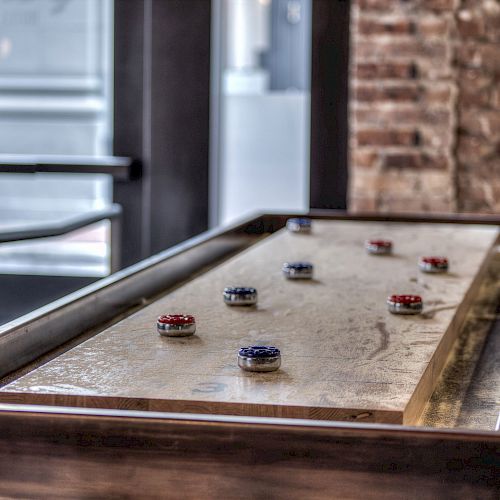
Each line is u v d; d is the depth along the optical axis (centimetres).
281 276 188
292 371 117
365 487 91
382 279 186
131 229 392
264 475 93
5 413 95
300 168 392
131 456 94
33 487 96
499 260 248
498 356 150
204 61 381
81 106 404
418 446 90
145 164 388
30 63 407
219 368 119
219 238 231
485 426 114
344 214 290
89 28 400
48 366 120
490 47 366
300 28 387
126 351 128
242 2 388
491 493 90
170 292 188
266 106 391
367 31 371
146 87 385
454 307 159
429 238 247
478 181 372
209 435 93
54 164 374
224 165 397
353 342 134
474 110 370
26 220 407
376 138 375
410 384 112
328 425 92
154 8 380
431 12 367
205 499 94
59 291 404
